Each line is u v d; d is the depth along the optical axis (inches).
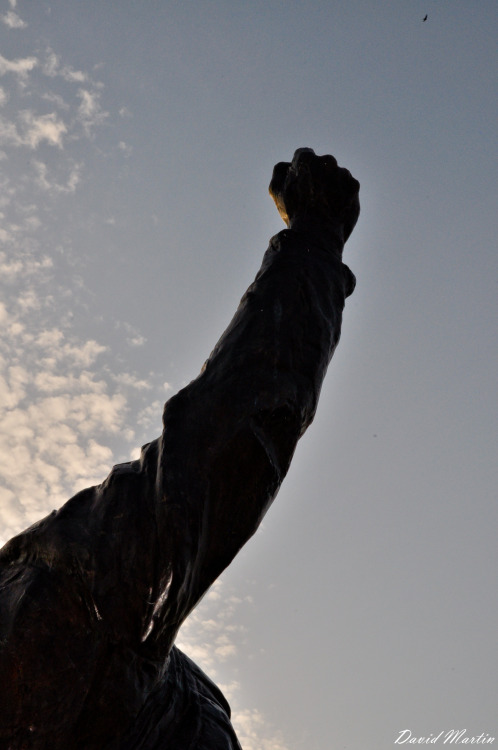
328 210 357.1
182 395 290.2
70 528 268.8
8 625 253.3
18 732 244.1
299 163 364.2
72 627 256.7
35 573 264.1
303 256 330.6
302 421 297.0
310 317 309.9
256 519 280.5
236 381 289.6
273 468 284.7
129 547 264.4
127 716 257.4
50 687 248.7
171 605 262.7
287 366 296.2
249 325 302.5
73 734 248.8
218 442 279.4
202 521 270.2
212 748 270.5
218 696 313.6
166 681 285.4
